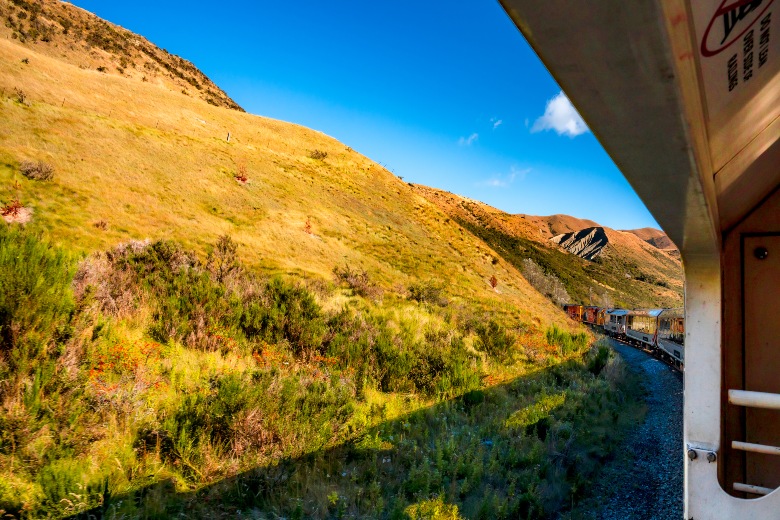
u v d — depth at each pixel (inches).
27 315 221.9
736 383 64.0
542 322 1371.8
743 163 44.3
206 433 223.3
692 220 41.1
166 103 2427.4
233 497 190.9
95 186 995.3
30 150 1015.0
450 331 665.0
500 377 512.1
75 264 331.9
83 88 1996.8
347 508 200.1
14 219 696.4
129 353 279.0
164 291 421.1
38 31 3784.5
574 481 267.0
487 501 217.9
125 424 211.2
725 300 65.3
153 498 176.4
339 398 301.9
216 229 1073.5
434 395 398.3
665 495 261.9
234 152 1907.0
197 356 327.6
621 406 456.8
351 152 3083.2
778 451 56.1
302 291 514.9
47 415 193.2
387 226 1975.9
